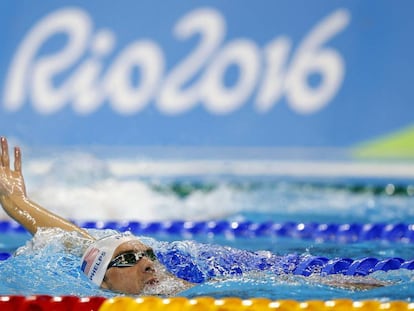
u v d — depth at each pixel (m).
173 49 33.56
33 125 32.66
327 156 31.11
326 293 13.03
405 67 32.41
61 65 33.69
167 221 23.03
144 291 13.36
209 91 32.84
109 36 33.97
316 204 25.91
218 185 28.44
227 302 11.39
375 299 12.55
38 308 11.64
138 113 32.75
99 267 13.66
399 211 24.62
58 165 29.39
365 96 32.16
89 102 33.03
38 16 34.75
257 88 32.66
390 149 31.22
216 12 33.84
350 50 32.81
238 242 20.45
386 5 33.53
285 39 33.12
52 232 15.35
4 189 15.85
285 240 20.81
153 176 29.03
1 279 13.91
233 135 32.09
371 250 18.84
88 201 25.47
